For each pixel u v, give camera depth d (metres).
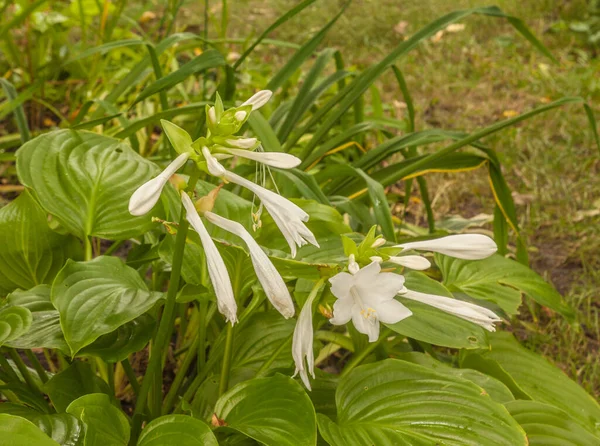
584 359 1.22
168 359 1.16
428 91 2.25
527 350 0.97
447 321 0.80
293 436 0.66
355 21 2.77
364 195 1.22
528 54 2.52
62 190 0.87
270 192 0.58
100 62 1.86
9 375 0.84
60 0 2.37
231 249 0.77
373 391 0.74
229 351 0.81
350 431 0.71
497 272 0.99
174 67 1.88
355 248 0.64
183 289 0.74
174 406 0.95
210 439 0.64
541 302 0.96
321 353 1.12
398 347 1.07
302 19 2.80
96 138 0.94
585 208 1.64
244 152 0.59
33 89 1.25
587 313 1.33
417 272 0.84
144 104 1.81
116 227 0.86
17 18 1.41
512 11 2.87
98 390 0.80
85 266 0.74
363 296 0.60
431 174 1.82
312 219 0.84
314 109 1.56
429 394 0.73
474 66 2.42
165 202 0.88
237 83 1.92
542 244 1.56
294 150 1.58
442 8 2.87
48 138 0.90
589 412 0.90
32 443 0.54
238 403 0.72
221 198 0.88
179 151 0.59
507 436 0.68
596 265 1.48
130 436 0.76
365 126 1.19
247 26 2.72
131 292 0.73
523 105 2.15
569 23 2.70
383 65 1.15
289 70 1.18
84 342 0.67
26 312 0.69
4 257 0.87
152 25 2.61
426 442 0.68
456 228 1.37
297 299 0.87
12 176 1.64
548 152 1.85
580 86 2.21
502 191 1.20
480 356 0.88
